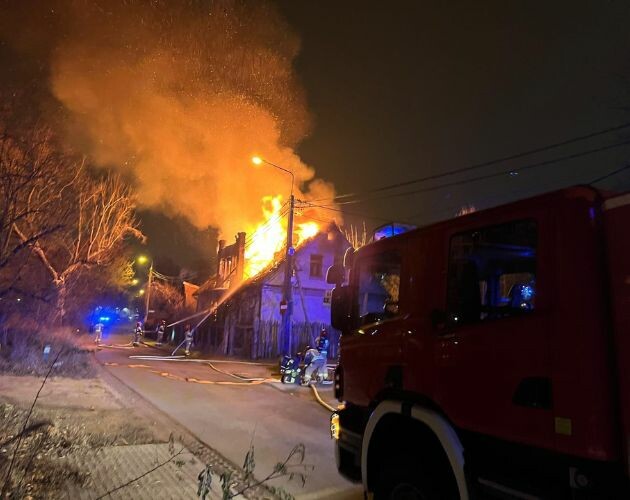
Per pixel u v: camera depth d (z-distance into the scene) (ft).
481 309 10.62
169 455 19.70
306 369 46.65
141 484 16.10
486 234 10.99
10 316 51.93
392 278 13.99
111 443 20.86
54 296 58.54
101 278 88.33
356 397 14.14
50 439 19.69
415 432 12.02
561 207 9.19
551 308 8.96
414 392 11.78
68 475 16.08
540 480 8.87
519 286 10.34
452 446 10.30
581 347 8.34
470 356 10.36
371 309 14.70
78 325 92.48
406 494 11.69
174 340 129.80
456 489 10.62
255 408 33.68
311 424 29.09
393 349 12.74
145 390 39.11
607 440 7.83
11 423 20.97
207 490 12.71
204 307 119.85
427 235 12.51
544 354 8.89
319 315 93.20
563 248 9.00
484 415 9.80
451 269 11.68
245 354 88.28
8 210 28.37
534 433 8.79
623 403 7.69
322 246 95.71
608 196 8.95
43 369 42.42
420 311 12.21
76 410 27.45
